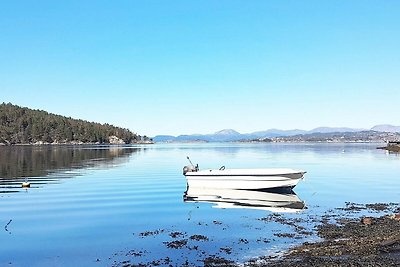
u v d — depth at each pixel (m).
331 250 14.88
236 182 32.19
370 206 25.58
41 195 30.83
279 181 31.47
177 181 40.88
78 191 33.06
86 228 19.86
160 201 28.19
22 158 79.19
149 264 14.14
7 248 16.45
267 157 89.06
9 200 28.39
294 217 22.19
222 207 25.73
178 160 79.12
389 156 91.44
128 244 16.83
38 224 20.72
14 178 42.75
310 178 43.34
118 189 34.44
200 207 25.69
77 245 16.81
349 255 14.15
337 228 19.11
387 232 18.02
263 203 27.23
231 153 115.75
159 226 20.19
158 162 72.81
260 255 14.95
